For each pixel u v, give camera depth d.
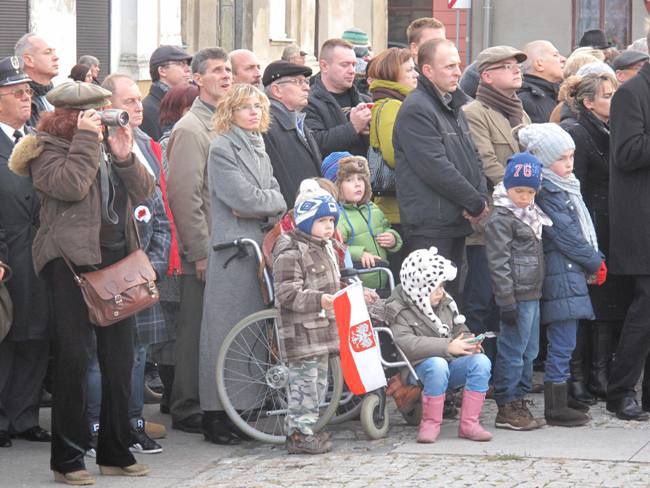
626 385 17.06
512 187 16.55
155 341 16.28
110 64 33.91
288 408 15.80
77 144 13.98
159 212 16.20
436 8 60.75
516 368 16.59
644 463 14.75
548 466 14.64
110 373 14.64
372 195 18.89
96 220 14.20
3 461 15.56
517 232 16.52
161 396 19.00
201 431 17.03
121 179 14.46
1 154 16.05
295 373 15.73
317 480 14.42
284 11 46.56
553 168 16.89
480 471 14.50
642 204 16.78
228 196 16.30
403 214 17.66
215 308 16.48
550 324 16.81
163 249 16.16
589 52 21.28
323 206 15.75
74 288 14.31
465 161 17.59
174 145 16.95
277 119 17.80
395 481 14.22
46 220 14.30
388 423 16.64
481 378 15.99
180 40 36.78
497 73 18.88
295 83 17.88
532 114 21.12
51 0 31.22
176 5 36.28
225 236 16.44
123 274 14.30
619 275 17.56
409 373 16.19
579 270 16.80
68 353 14.34
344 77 20.11
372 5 58.06
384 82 19.00
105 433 14.85
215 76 17.17
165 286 17.05
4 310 15.62
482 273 18.38
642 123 16.69
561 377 16.80
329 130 19.17
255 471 15.02
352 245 17.48
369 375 15.76
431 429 15.95
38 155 14.16
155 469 15.30
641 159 16.62
